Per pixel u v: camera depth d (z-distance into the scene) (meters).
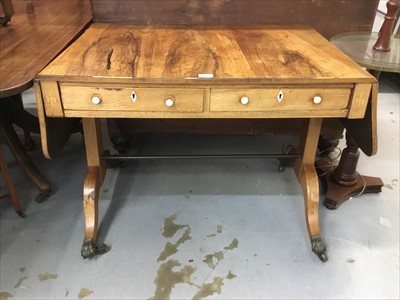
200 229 1.69
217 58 1.30
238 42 1.48
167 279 1.44
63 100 1.17
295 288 1.42
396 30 1.84
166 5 1.71
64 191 1.92
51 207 1.81
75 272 1.47
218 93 1.18
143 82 1.13
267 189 1.97
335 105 1.22
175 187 1.97
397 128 2.57
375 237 1.66
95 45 1.41
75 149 2.28
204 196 1.90
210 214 1.78
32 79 1.17
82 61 1.24
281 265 1.51
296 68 1.22
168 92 1.17
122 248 1.58
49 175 2.04
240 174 2.08
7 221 1.71
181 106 1.20
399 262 1.54
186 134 2.48
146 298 1.37
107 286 1.41
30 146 2.24
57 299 1.36
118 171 2.08
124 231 1.67
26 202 1.83
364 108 1.21
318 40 1.52
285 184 2.01
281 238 1.65
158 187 1.96
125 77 1.13
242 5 1.72
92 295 1.38
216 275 1.46
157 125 2.11
